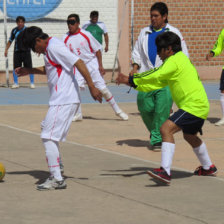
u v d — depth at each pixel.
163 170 9.04
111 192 8.77
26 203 8.13
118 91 25.28
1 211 7.73
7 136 13.91
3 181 9.46
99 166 10.68
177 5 29.59
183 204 8.10
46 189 8.88
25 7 28.02
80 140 13.55
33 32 8.80
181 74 9.20
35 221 7.28
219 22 30.14
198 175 9.98
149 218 7.42
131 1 27.55
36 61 28.30
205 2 29.88
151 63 12.32
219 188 9.05
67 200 8.30
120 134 14.41
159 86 9.36
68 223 7.20
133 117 17.38
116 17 29.00
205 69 30.28
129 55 29.38
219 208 7.91
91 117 17.38
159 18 12.11
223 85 15.83
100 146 12.82
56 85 8.86
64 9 28.44
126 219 7.38
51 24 28.33
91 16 24.58
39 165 10.75
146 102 12.18
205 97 9.35
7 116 17.30
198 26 29.92
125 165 10.79
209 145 12.93
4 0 26.44
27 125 15.63
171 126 9.17
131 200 8.30
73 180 9.55
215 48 15.72
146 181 9.51
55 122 8.83
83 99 22.36
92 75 16.20
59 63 8.77
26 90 25.34
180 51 9.30
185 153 12.04
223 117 15.88
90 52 16.02
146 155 11.86
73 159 11.34
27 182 9.40
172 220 7.34
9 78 28.25
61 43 8.80
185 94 9.24
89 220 7.33
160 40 9.21
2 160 11.21
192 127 9.36
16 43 25.34
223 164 10.97
